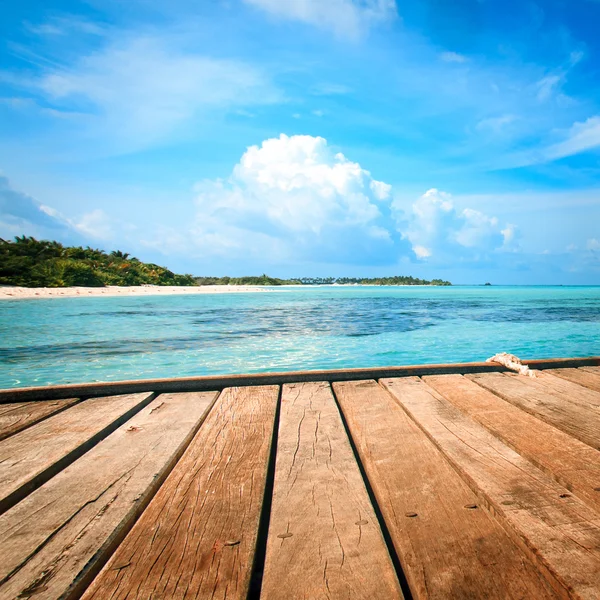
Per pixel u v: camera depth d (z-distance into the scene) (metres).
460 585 1.12
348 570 1.18
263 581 1.14
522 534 1.31
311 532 1.37
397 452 2.01
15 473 1.77
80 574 1.16
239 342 11.99
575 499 1.53
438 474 1.78
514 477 1.71
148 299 30.94
